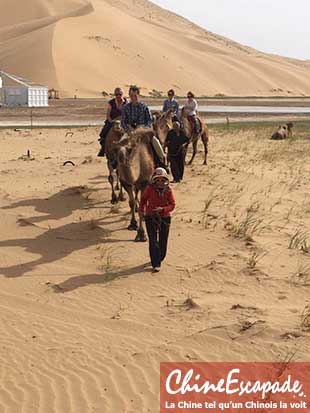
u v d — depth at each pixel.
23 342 8.02
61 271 10.66
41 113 58.16
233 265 10.55
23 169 20.42
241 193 16.22
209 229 12.71
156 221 10.48
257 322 8.10
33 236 12.59
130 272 10.46
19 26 156.88
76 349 7.75
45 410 6.34
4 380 7.01
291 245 11.69
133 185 12.29
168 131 16.64
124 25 157.00
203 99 102.94
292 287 9.68
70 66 122.50
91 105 76.62
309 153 25.61
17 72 118.00
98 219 13.57
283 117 51.81
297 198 16.06
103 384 6.83
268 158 23.31
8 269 10.84
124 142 12.27
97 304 9.22
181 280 10.03
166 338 7.96
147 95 120.44
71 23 144.00
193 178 18.12
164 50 152.62
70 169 20.02
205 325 8.27
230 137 31.98
